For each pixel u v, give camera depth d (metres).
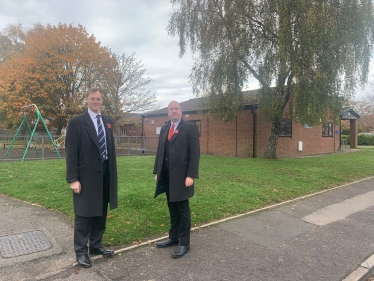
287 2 11.15
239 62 13.20
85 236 3.29
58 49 22.66
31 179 7.64
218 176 8.78
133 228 4.31
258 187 7.41
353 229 4.68
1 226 4.35
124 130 35.94
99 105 3.37
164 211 5.10
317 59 11.41
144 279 3.01
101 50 23.77
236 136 17.62
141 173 8.91
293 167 11.21
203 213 5.18
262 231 4.50
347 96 12.20
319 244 4.04
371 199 6.76
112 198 3.41
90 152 3.25
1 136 15.94
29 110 21.86
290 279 3.10
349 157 16.11
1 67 24.12
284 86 13.48
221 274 3.16
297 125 18.50
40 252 3.53
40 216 4.82
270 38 12.37
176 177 3.60
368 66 12.13
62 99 23.34
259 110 13.67
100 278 3.00
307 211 5.67
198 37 13.68
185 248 3.62
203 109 15.90
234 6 12.38
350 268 3.37
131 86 24.98
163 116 23.97
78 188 3.19
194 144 3.64
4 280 2.91
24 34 30.52
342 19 11.35
